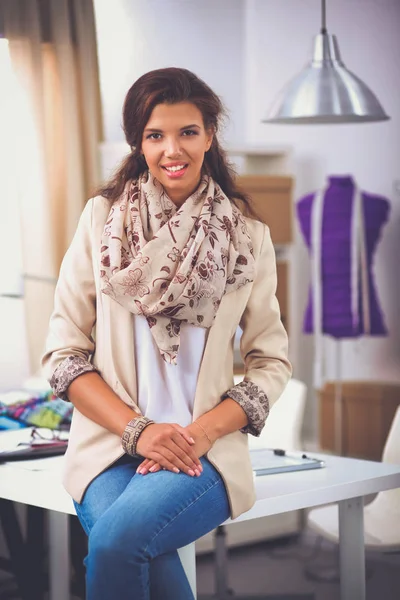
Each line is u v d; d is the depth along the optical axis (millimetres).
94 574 1678
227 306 1912
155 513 1699
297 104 3650
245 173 5617
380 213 5340
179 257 1853
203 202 1915
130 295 1844
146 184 1918
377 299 5371
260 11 6230
